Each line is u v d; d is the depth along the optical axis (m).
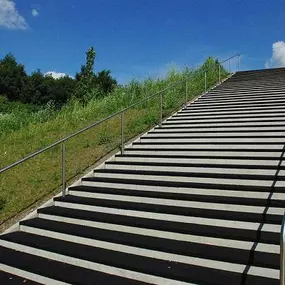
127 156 8.98
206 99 13.68
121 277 4.98
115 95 16.05
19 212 7.43
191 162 8.04
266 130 8.94
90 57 26.30
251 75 18.16
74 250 5.65
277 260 4.52
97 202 6.93
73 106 16.28
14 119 15.38
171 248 5.11
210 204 6.07
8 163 10.27
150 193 6.84
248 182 6.61
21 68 60.62
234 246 5.05
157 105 13.93
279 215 5.46
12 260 5.73
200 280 4.41
